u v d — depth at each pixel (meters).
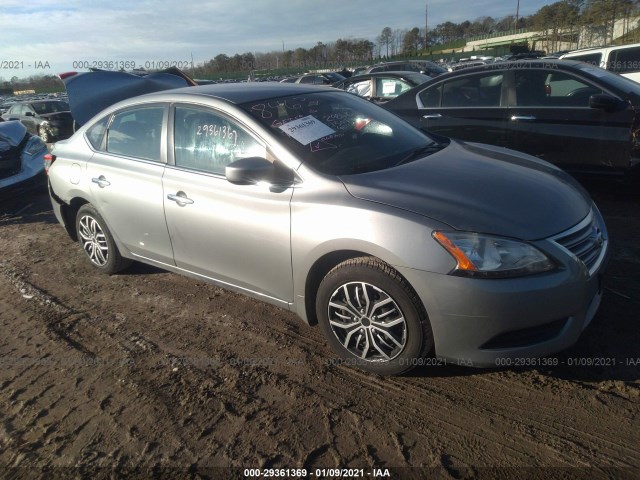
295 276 3.04
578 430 2.39
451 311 2.49
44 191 7.79
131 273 4.60
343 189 2.85
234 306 3.86
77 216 4.59
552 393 2.64
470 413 2.55
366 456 2.34
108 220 4.18
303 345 3.27
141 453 2.45
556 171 3.34
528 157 3.60
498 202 2.69
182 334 3.50
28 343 3.52
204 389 2.88
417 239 2.53
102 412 2.75
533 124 5.61
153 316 3.78
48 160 4.75
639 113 4.96
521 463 2.23
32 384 3.05
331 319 2.95
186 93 3.74
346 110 3.75
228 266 3.41
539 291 2.42
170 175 3.62
